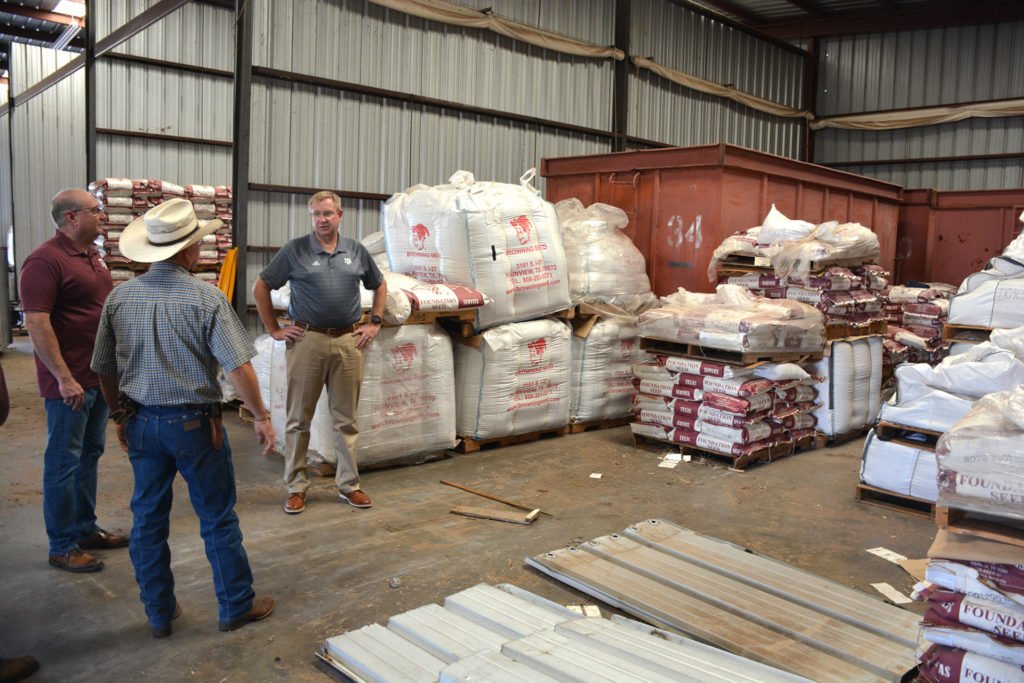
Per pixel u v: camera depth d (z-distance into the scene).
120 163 10.57
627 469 6.17
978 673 2.72
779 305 6.45
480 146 10.16
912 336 9.12
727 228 8.02
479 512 4.96
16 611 3.55
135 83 10.54
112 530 4.48
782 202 8.88
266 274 4.82
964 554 2.74
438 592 3.85
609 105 11.59
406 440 5.91
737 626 3.46
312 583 3.91
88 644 3.28
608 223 7.68
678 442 6.53
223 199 9.36
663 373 6.62
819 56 15.87
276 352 6.01
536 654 3.04
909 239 12.71
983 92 14.18
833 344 7.02
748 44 14.22
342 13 8.75
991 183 14.20
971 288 5.66
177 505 5.00
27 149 14.67
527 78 10.55
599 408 7.37
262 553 4.28
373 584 3.92
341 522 4.79
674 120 12.84
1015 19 13.73
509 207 6.46
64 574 3.96
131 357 3.15
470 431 6.47
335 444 5.10
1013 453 2.69
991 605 2.72
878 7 14.62
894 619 3.54
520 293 6.53
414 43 9.39
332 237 4.89
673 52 12.71
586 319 7.33
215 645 3.29
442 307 5.90
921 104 14.82
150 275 3.19
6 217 16.70
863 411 7.42
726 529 4.86
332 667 3.12
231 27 11.16
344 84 8.77
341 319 4.88
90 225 3.86
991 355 4.97
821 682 3.00
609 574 3.98
